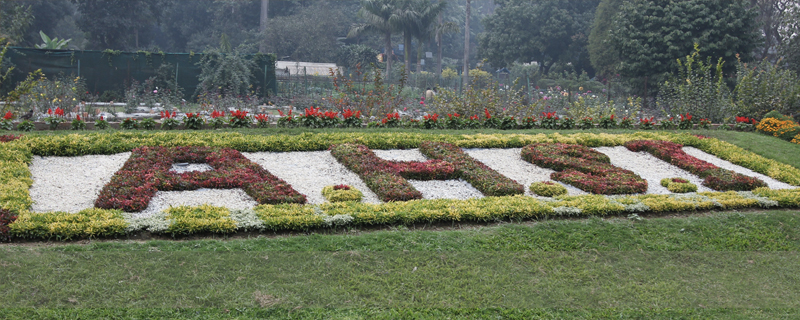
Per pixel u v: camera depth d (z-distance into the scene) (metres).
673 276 5.93
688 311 5.23
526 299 5.28
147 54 23.06
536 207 7.32
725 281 5.89
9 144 8.58
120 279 5.11
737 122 14.86
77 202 7.05
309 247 5.96
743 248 6.68
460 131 12.07
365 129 11.76
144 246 5.78
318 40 45.12
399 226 6.71
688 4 26.70
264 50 45.69
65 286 4.95
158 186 7.59
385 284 5.37
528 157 10.38
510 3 45.12
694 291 5.65
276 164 9.25
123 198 6.96
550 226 6.87
